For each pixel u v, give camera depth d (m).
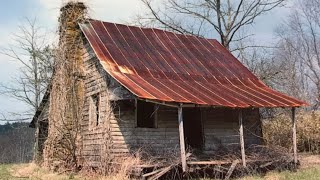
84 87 19.86
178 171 16.11
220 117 20.27
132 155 16.56
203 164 16.22
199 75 19.92
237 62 23.00
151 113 18.61
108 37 19.95
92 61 19.41
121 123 17.45
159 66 19.23
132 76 17.28
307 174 16.47
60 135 18.89
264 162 17.98
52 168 19.02
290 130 28.41
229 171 16.33
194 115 20.45
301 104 18.11
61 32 20.66
